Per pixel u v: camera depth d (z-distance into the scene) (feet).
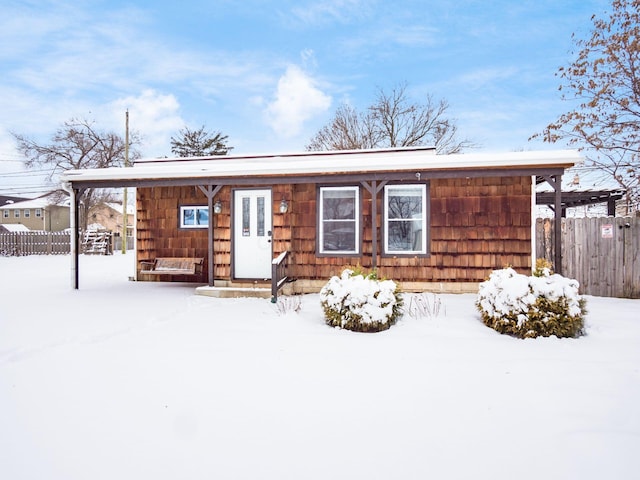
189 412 9.24
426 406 9.48
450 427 8.48
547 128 37.04
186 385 10.81
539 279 15.62
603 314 19.01
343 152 33.32
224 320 18.61
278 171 24.21
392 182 25.66
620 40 33.27
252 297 25.00
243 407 9.47
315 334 15.99
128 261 57.26
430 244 25.27
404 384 10.82
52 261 56.34
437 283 25.21
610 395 9.98
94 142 104.12
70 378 11.36
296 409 9.36
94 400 9.91
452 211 25.11
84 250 75.92
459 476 6.84
